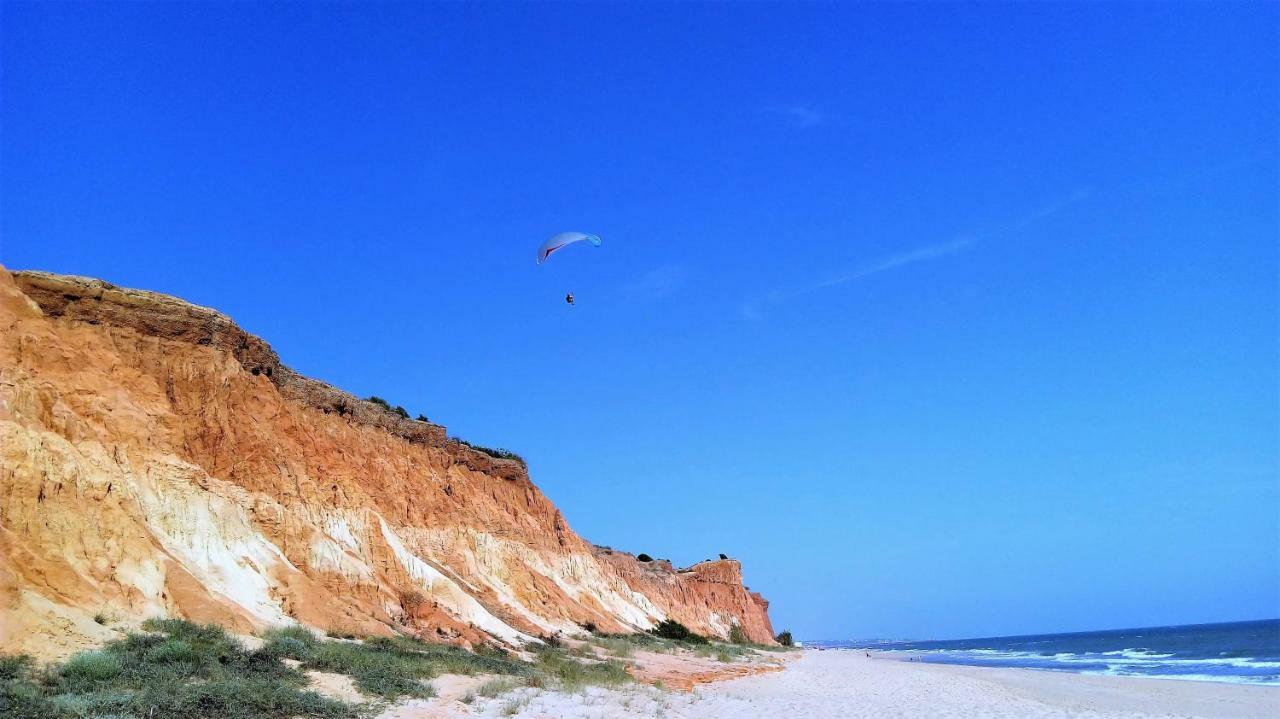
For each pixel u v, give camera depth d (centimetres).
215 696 1994
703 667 5209
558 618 5562
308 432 4400
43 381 2934
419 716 2277
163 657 2231
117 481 2884
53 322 3303
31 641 2089
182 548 3005
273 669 2392
